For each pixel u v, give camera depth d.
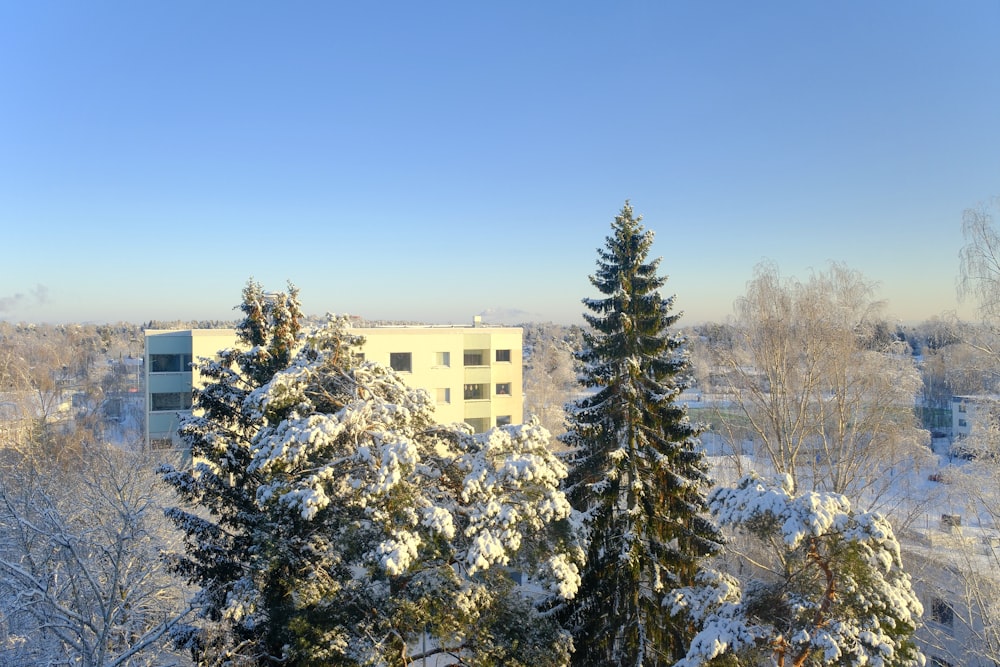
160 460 19.03
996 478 18.95
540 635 11.08
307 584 10.12
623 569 12.88
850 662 8.31
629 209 14.40
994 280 19.34
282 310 12.96
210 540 11.89
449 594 10.16
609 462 13.66
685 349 14.97
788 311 23.97
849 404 23.69
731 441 26.84
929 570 21.20
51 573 13.34
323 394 11.48
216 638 10.86
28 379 36.22
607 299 14.45
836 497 9.10
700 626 11.55
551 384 56.75
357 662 9.65
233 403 12.62
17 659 12.56
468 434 11.87
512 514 9.72
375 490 9.35
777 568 17.53
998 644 16.70
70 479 21.92
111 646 13.46
